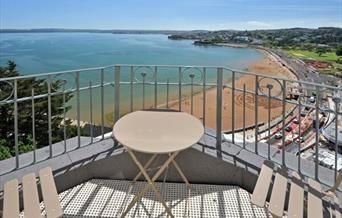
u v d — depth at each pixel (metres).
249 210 3.00
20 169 3.17
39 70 59.34
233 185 3.45
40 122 15.43
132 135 2.62
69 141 3.87
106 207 3.02
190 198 3.20
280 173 2.72
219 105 3.58
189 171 3.50
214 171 3.46
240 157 3.46
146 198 3.19
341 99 2.81
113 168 3.51
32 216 2.04
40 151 3.61
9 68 22.77
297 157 3.48
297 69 71.06
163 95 20.94
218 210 3.00
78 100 3.63
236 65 76.12
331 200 2.52
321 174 3.11
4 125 14.84
